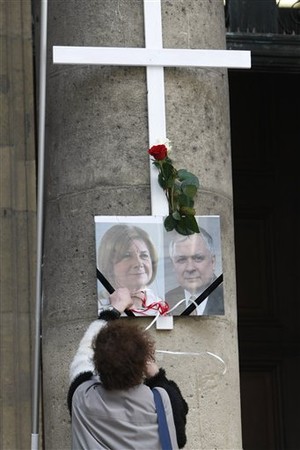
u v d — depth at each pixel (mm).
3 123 7281
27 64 7375
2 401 7023
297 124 10148
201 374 6012
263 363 9844
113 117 6172
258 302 9945
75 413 4840
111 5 6309
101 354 4766
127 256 5914
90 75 6234
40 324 6023
